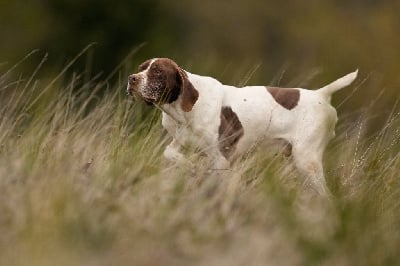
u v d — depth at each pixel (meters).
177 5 36.72
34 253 8.15
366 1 40.38
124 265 8.31
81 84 23.98
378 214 9.36
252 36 38.72
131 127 11.31
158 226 8.71
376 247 8.70
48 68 30.78
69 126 10.86
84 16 32.09
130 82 10.60
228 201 9.20
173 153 10.64
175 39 34.78
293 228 8.75
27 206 8.66
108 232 8.55
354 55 36.88
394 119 11.35
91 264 8.22
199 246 8.60
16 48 31.64
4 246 8.25
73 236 8.43
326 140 11.22
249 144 10.98
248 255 8.53
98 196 8.98
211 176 9.85
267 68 33.12
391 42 37.66
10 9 32.25
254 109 10.92
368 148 10.81
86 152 10.30
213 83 10.90
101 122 11.26
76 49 31.77
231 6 39.03
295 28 39.16
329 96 11.33
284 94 11.12
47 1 32.53
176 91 10.66
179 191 9.32
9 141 10.62
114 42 32.03
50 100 13.00
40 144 10.49
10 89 19.41
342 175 10.70
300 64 34.91
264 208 9.12
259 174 10.05
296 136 11.03
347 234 8.72
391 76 33.78
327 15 39.38
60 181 9.09
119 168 9.67
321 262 8.55
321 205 9.45
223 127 10.80
